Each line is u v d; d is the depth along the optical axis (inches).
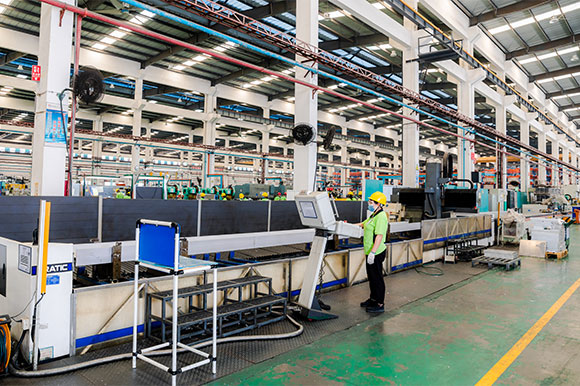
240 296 169.5
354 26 604.4
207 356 120.3
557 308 205.2
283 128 1030.4
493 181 1010.1
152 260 119.0
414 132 557.9
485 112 1116.5
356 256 254.4
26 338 123.8
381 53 714.8
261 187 612.4
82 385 112.1
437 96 967.6
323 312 183.0
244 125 939.3
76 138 765.9
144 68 716.7
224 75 808.3
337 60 409.4
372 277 195.6
